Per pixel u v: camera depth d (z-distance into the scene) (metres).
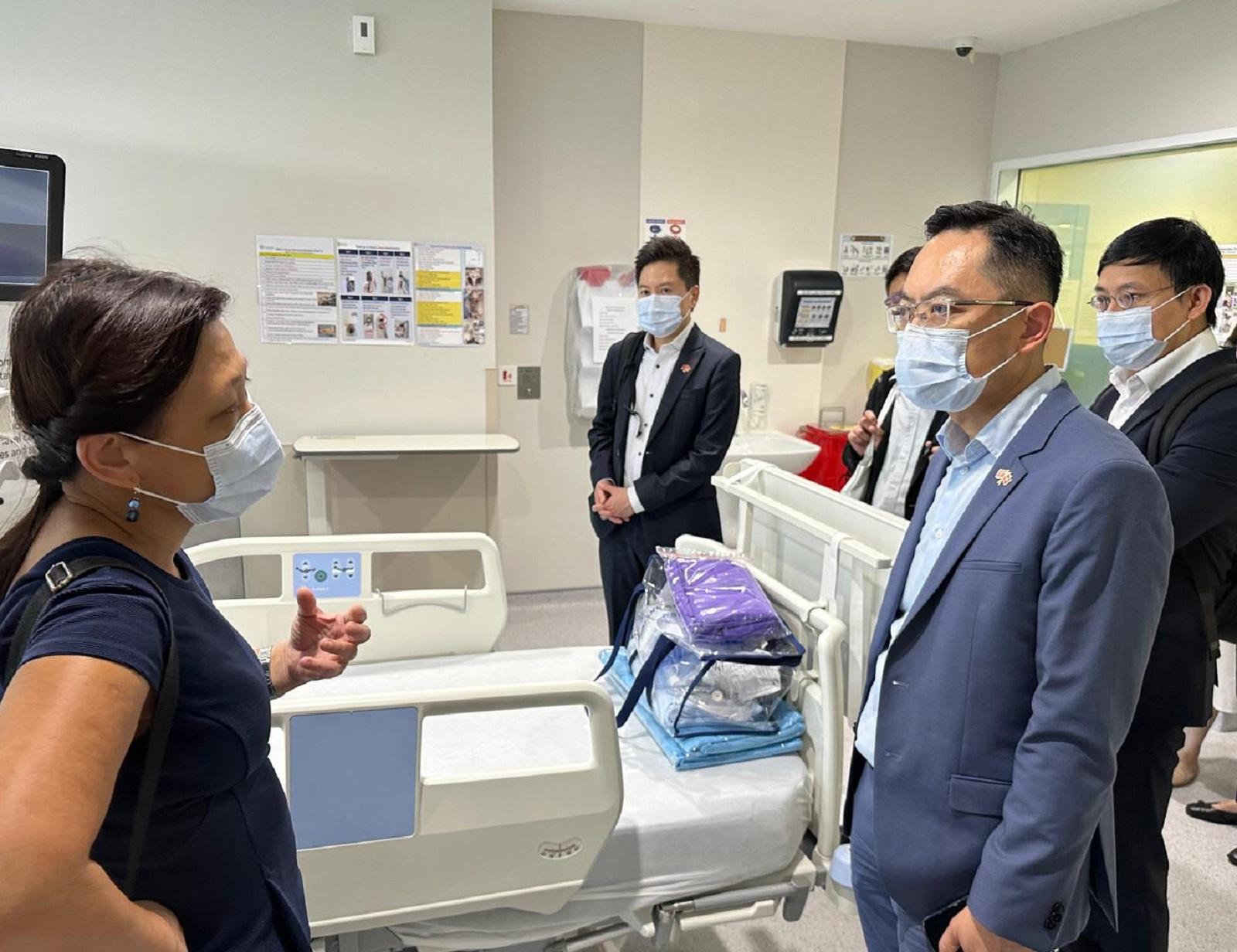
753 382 4.00
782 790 1.45
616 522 2.44
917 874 1.07
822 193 3.87
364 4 2.87
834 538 1.58
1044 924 0.93
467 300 3.18
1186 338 1.65
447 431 3.28
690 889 1.40
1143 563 0.91
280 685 1.05
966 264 1.03
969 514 1.04
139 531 0.74
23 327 0.67
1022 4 3.20
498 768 1.48
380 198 3.02
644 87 3.55
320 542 1.86
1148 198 3.37
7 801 0.51
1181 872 2.16
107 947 0.57
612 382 2.62
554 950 1.39
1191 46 3.09
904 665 1.09
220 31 2.77
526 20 3.37
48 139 2.72
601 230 3.63
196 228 2.89
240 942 0.78
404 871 1.22
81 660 0.59
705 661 1.48
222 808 0.76
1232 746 2.76
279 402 3.09
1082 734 0.91
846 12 3.33
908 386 1.11
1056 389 1.05
